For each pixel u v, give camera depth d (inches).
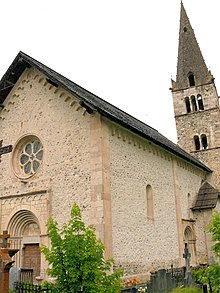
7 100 721.0
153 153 745.6
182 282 605.6
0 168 683.4
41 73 679.1
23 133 677.3
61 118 634.2
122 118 663.1
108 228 546.0
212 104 1227.9
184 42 1363.2
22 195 634.8
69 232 348.8
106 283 347.3
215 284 425.4
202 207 927.7
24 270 515.8
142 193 674.2
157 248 685.3
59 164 612.1
